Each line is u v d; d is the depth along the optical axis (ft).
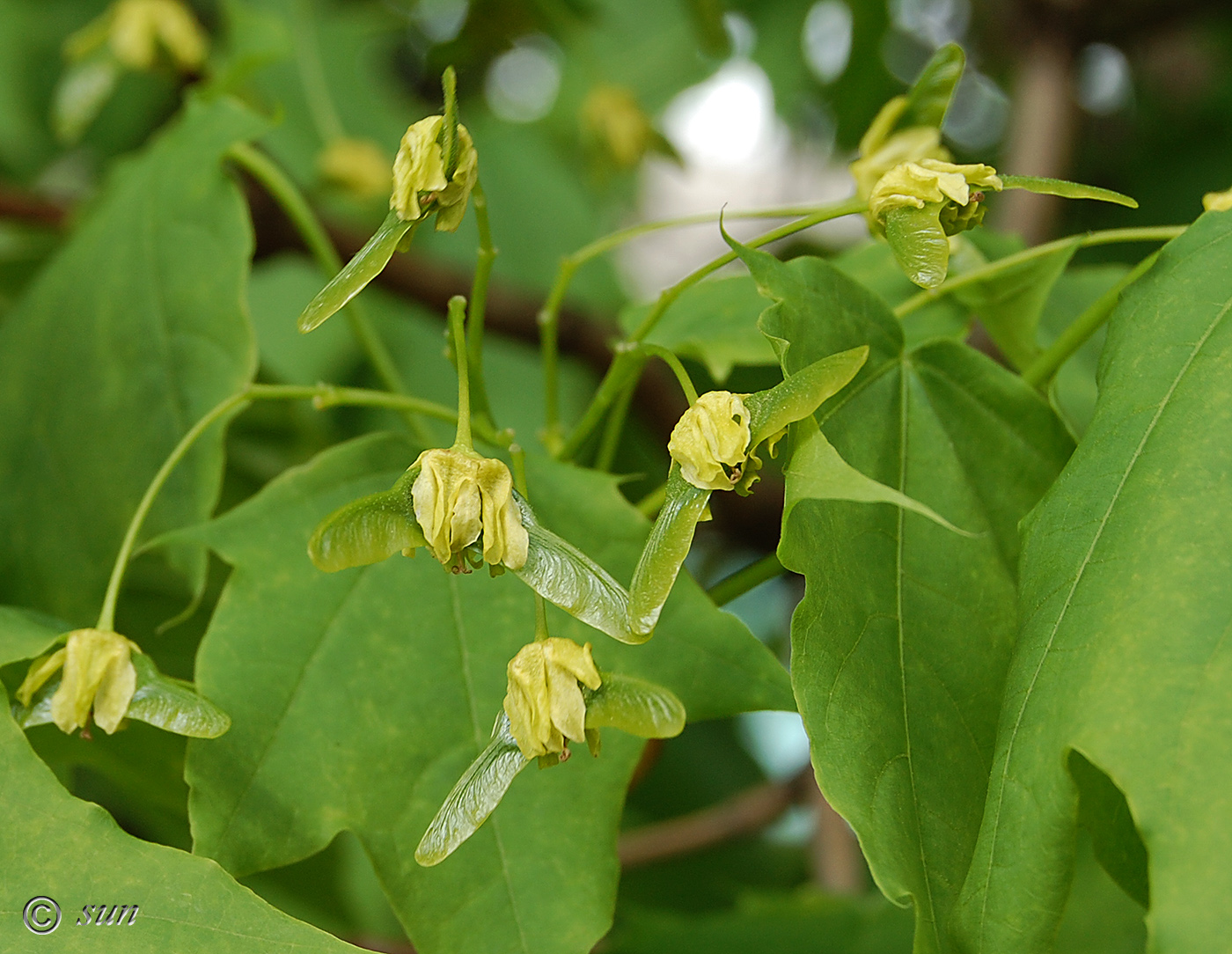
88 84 1.21
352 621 0.87
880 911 1.13
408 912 0.83
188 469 0.94
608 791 0.85
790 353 0.82
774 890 1.58
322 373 1.50
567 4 1.79
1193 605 0.76
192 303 0.96
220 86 1.10
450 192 0.79
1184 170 1.73
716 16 1.49
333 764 0.84
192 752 0.83
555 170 1.76
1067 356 0.90
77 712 0.81
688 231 2.16
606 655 0.86
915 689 0.82
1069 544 0.79
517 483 0.87
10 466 1.00
